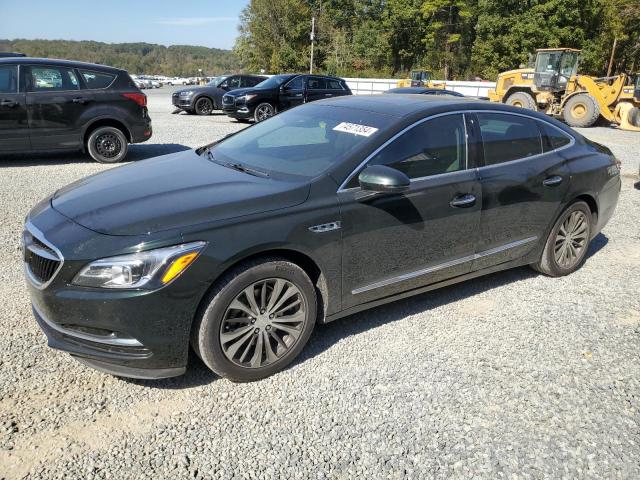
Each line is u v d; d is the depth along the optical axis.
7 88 8.40
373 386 3.09
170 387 3.02
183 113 20.56
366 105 4.04
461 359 3.41
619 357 3.50
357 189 3.32
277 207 3.03
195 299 2.77
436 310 4.10
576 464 2.55
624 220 6.84
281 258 3.07
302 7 59.44
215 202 2.97
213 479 2.37
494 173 4.02
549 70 19.41
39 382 2.99
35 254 2.87
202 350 2.90
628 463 2.57
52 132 8.78
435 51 51.50
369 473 2.44
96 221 2.84
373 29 54.22
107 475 2.37
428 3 48.88
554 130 4.68
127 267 2.64
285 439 2.63
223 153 4.02
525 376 3.25
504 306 4.21
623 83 19.03
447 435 2.71
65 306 2.70
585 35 44.19
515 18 44.16
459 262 3.96
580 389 3.14
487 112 4.13
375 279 3.51
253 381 3.10
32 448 2.50
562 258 4.75
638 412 2.95
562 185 4.48
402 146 3.57
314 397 2.97
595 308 4.21
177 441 2.60
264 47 60.53
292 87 16.91
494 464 2.53
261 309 3.04
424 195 3.59
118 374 2.83
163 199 3.03
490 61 45.94
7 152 8.55
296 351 3.22
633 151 12.98
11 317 3.69
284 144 3.82
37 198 6.77
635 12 43.84
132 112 9.37
